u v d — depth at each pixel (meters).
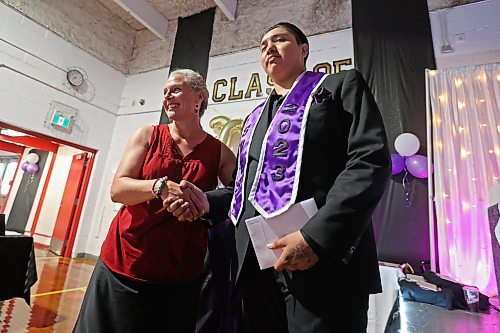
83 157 5.09
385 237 2.77
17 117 4.07
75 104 4.76
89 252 4.75
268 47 0.85
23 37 4.17
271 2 4.37
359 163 0.55
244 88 4.17
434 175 2.68
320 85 0.71
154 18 5.14
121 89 5.48
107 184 4.99
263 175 0.68
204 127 4.31
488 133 2.56
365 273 0.59
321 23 3.86
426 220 2.69
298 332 0.57
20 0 4.14
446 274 2.42
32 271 2.10
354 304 0.56
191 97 1.05
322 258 0.51
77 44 4.82
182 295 0.95
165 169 0.96
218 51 4.58
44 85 4.38
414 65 3.15
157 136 1.05
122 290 0.87
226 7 4.45
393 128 3.03
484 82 2.68
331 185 0.62
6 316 2.05
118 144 5.15
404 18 3.37
